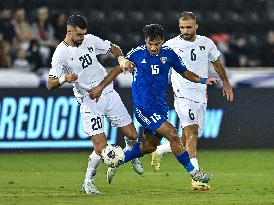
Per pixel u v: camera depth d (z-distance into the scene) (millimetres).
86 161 54625
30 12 77750
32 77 60312
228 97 40875
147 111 35562
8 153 59875
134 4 82938
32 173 47312
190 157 39312
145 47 35594
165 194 36031
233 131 62375
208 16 82875
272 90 62844
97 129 37812
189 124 40188
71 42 36969
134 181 43000
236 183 41812
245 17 83438
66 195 35594
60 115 60500
